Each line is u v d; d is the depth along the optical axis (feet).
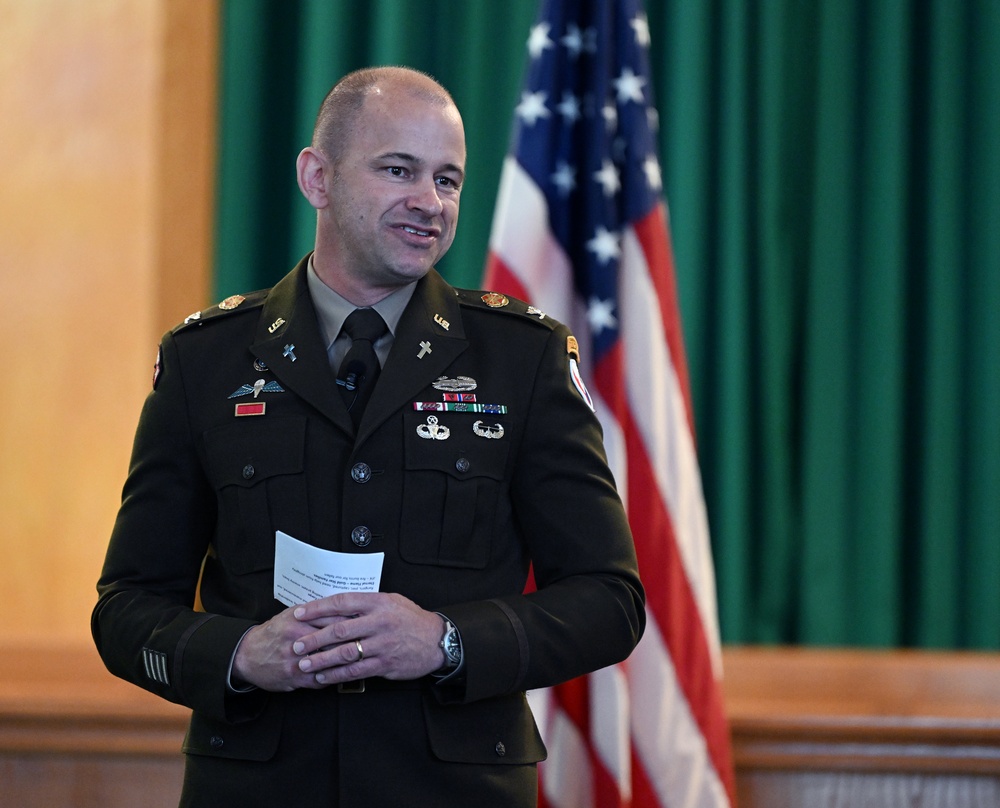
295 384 17.57
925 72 35.78
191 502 18.11
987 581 33.99
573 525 17.63
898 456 34.53
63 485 34.47
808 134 35.55
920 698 32.48
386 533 16.94
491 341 18.42
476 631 16.17
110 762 30.30
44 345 34.65
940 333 34.60
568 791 27.61
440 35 35.86
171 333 18.93
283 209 35.60
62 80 35.06
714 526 34.40
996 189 34.60
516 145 29.37
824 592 34.04
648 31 35.91
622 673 27.25
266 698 16.92
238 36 34.78
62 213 34.83
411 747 16.55
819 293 34.71
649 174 29.60
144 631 17.08
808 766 29.89
